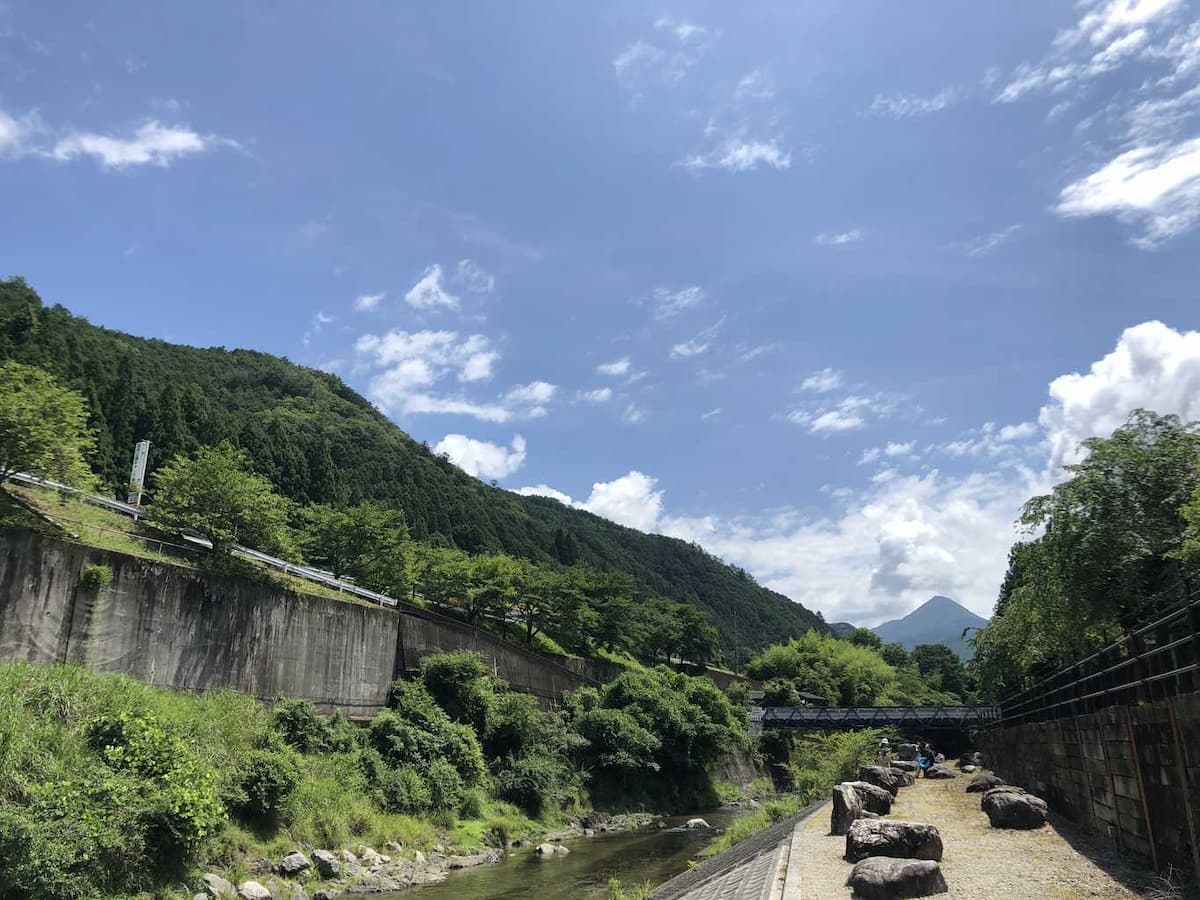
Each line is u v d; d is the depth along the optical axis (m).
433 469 130.12
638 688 50.88
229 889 16.67
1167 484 14.36
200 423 64.12
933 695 106.00
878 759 35.25
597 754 42.41
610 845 30.31
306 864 19.31
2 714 14.77
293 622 28.55
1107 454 15.11
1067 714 19.73
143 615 22.62
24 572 19.38
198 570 24.72
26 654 19.22
